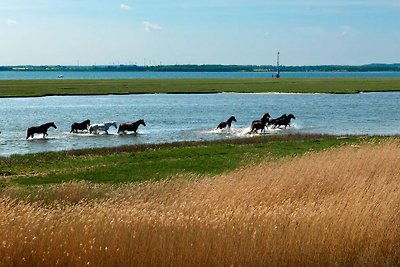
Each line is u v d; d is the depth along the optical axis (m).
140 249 10.45
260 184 17.73
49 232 10.80
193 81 179.88
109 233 10.84
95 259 10.20
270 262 10.51
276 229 11.39
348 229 11.55
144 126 59.75
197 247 10.59
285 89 125.25
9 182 25.91
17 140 48.34
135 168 29.08
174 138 49.56
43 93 109.06
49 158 34.38
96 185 22.88
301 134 47.38
